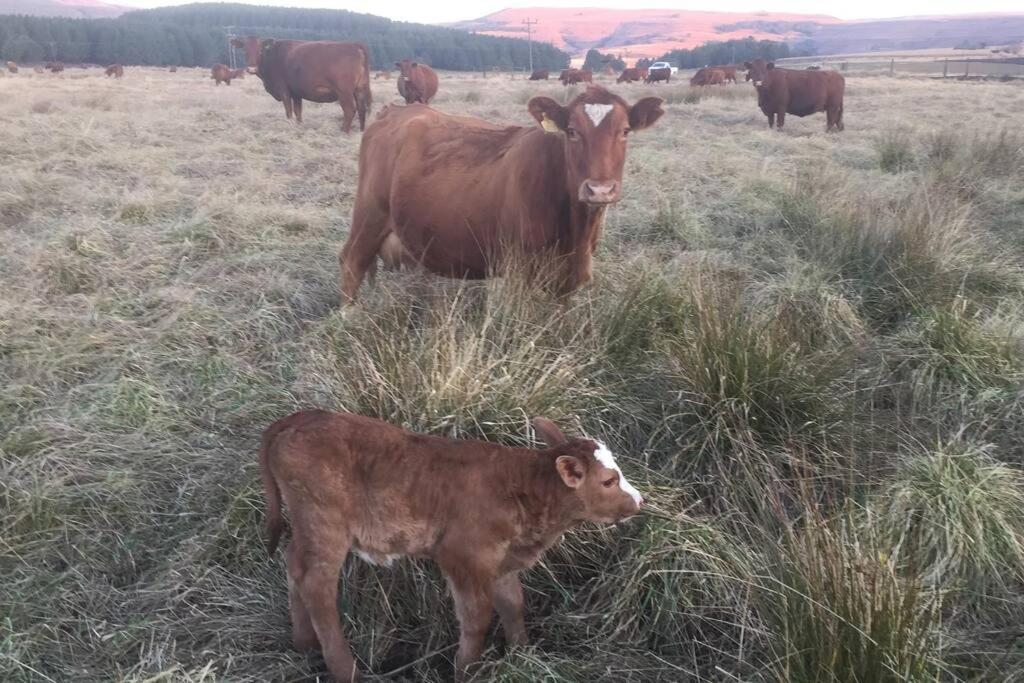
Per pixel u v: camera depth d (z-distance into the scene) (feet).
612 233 27.53
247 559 12.43
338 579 11.50
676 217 28.43
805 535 10.21
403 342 14.57
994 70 194.29
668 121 63.00
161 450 14.48
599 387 14.88
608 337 16.44
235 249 25.75
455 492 10.66
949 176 34.04
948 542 11.82
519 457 10.93
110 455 14.33
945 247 22.48
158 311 20.39
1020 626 11.35
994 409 15.96
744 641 10.94
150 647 10.94
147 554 12.86
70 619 11.51
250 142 48.44
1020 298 21.08
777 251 25.63
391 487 10.67
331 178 38.22
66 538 12.76
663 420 14.55
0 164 38.63
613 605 11.59
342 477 10.53
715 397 14.40
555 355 15.28
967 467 13.46
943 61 252.62
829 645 9.23
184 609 11.76
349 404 13.35
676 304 17.72
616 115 17.13
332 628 10.66
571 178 17.57
